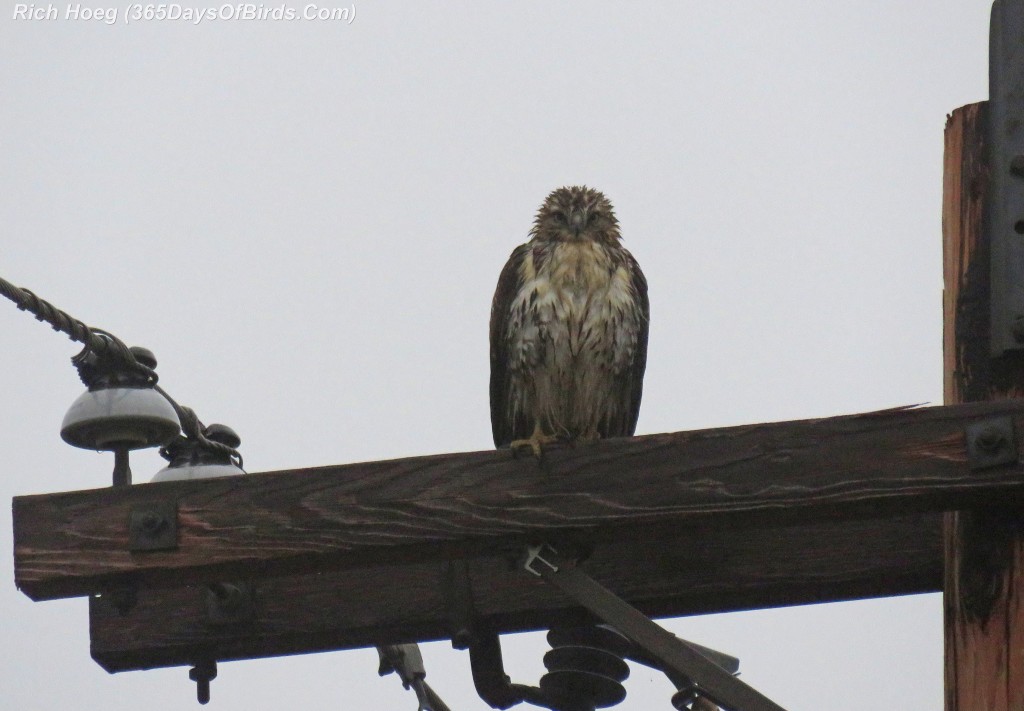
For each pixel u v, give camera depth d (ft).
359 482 29.81
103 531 30.25
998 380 27.84
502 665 36.40
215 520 30.01
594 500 28.86
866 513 28.07
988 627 26.61
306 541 29.63
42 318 35.70
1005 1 28.84
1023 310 27.48
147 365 38.32
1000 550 26.94
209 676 36.99
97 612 36.76
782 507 27.96
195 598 36.50
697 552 35.19
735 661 37.68
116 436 36.68
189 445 39.81
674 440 28.91
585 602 29.07
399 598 35.91
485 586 35.78
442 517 29.32
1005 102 28.40
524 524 28.99
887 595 34.63
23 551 30.37
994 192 28.22
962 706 26.73
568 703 36.27
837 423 28.12
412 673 40.14
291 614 36.11
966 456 27.17
